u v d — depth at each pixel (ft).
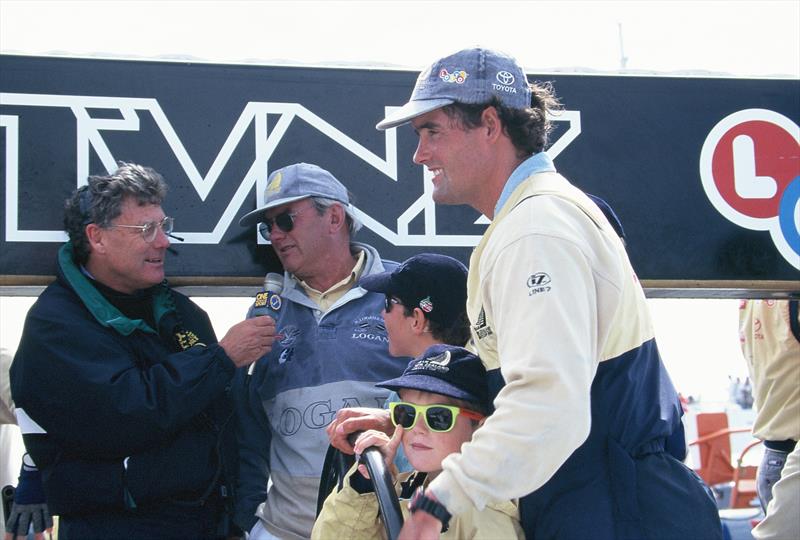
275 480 10.26
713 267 11.69
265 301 10.42
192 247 11.00
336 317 10.53
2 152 10.74
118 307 10.18
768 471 13.05
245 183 11.16
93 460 9.44
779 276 11.76
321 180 10.71
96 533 9.39
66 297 9.73
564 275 6.11
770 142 11.97
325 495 7.92
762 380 13.05
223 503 10.05
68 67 10.97
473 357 7.07
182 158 11.09
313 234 10.59
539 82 11.71
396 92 11.55
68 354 9.32
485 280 6.63
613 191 11.69
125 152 10.98
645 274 11.57
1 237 10.64
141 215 9.93
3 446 13.03
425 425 6.92
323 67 11.47
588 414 5.92
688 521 6.41
